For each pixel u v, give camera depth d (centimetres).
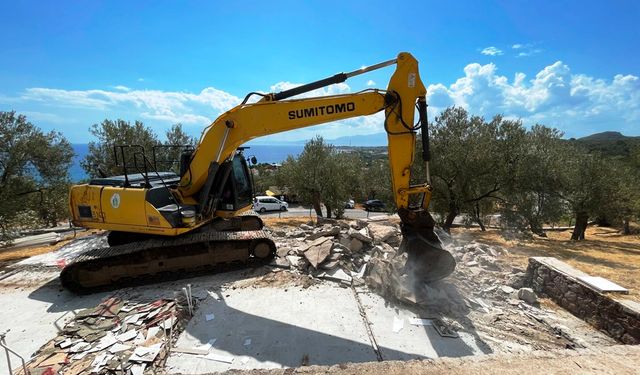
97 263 647
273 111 617
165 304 569
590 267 826
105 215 683
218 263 719
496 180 1434
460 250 862
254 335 488
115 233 752
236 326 511
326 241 770
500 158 1402
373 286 636
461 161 1384
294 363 428
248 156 855
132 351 450
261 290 630
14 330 527
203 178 690
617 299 506
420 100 552
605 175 1540
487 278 702
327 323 519
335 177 2230
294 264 740
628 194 1672
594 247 1273
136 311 552
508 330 512
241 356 442
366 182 2789
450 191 1449
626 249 1238
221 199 768
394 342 472
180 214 668
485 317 548
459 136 1421
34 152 1323
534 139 1502
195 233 724
